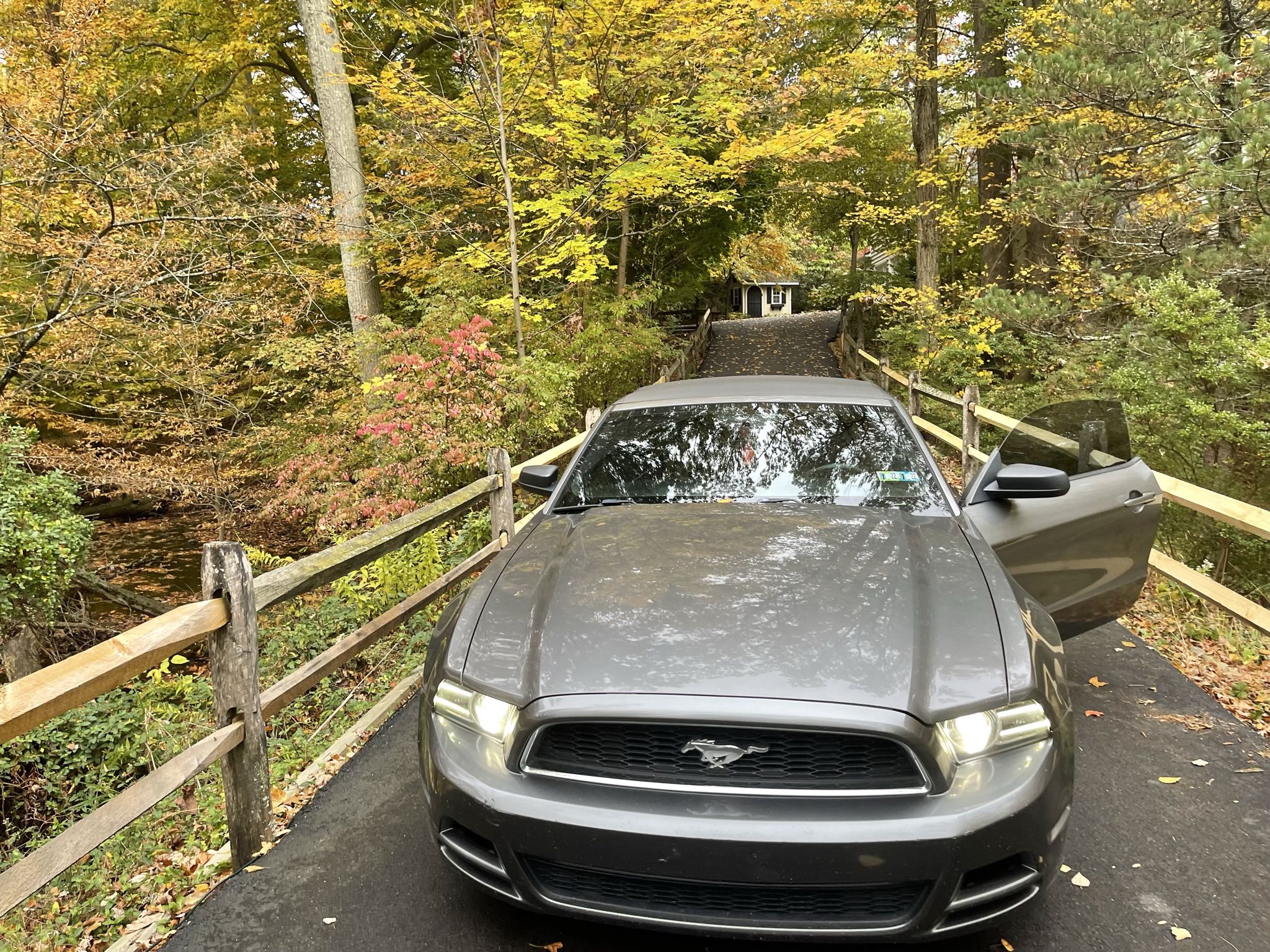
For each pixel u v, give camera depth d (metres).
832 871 1.80
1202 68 8.43
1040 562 3.30
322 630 5.65
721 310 44.22
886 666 1.95
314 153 15.55
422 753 2.20
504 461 5.10
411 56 13.90
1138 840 2.60
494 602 2.40
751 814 1.83
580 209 9.85
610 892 1.96
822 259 45.84
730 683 1.91
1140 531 3.53
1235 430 6.11
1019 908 1.95
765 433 3.39
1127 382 6.69
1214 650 4.27
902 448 3.26
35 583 6.73
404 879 2.50
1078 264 11.02
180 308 8.95
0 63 7.89
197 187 9.59
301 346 9.80
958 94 17.17
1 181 7.98
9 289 8.91
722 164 10.71
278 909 2.37
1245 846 2.55
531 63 9.24
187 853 3.10
